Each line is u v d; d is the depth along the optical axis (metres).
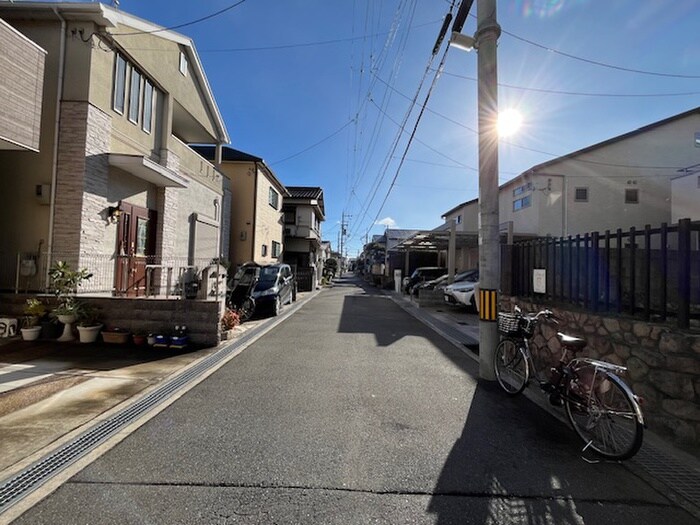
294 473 2.54
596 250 4.31
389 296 19.55
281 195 23.08
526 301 5.70
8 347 5.86
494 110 5.11
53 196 6.85
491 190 5.08
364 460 2.74
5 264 6.83
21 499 2.20
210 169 13.22
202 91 12.28
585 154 16.95
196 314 6.47
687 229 3.28
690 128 16.84
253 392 4.18
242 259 17.00
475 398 4.15
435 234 16.09
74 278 6.35
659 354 3.35
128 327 6.46
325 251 49.59
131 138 8.55
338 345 6.82
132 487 2.34
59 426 3.20
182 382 4.48
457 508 2.22
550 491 2.41
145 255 9.03
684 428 3.13
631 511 2.23
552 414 3.71
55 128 6.93
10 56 5.48
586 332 4.33
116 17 7.38
